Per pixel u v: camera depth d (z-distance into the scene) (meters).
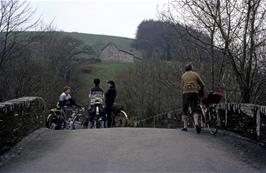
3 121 8.33
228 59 14.60
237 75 13.44
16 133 9.50
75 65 57.06
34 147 9.38
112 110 18.23
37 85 28.95
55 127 16.00
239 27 13.91
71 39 54.66
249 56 13.09
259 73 13.41
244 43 13.20
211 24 15.59
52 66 38.16
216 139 10.68
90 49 72.81
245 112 10.60
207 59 17.73
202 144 9.76
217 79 16.28
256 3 12.74
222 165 7.72
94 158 8.16
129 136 10.83
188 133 11.87
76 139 10.39
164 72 22.88
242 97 13.43
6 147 8.59
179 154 8.55
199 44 16.89
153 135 11.09
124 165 7.59
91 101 16.69
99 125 16.56
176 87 20.89
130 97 46.41
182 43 18.56
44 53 33.62
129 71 48.16
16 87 24.59
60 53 45.62
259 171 7.36
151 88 42.12
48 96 34.44
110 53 80.00
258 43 13.02
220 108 12.95
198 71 17.86
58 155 8.47
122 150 8.91
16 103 9.52
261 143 9.41
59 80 40.22
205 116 12.81
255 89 13.80
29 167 7.48
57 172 7.12
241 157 8.45
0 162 7.84
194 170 7.29
